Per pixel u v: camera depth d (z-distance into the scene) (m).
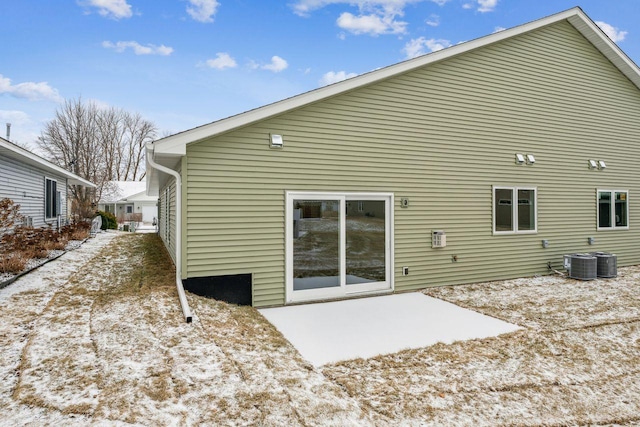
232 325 4.73
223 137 5.68
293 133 6.13
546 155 8.68
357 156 6.63
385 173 6.88
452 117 7.50
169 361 3.56
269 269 6.00
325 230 6.42
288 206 6.11
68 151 33.34
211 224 5.62
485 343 4.60
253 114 5.70
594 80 9.35
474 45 7.54
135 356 3.62
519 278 8.35
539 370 3.98
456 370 3.91
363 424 2.91
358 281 6.73
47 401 2.83
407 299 6.59
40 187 12.70
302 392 3.26
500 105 8.03
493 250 8.05
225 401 3.00
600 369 4.07
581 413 3.29
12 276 6.46
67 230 12.56
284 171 6.07
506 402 3.37
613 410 3.36
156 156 5.47
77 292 5.91
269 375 3.49
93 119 34.81
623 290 7.29
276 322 5.28
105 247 11.77
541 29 8.52
